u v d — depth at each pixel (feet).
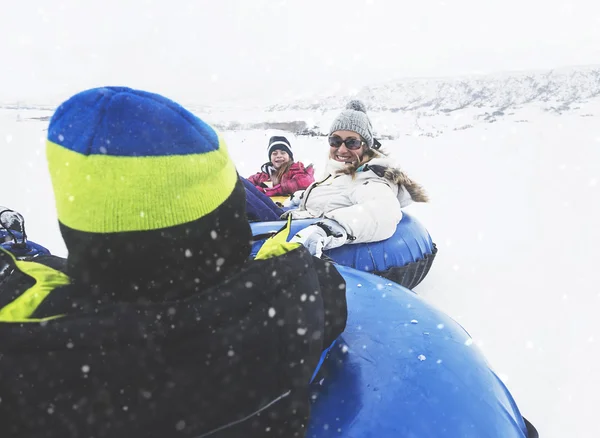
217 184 2.51
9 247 5.21
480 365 4.33
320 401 3.71
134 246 2.30
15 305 2.55
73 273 2.53
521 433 4.07
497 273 10.35
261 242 6.99
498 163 23.49
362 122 9.36
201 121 2.62
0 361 2.29
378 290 5.26
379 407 3.61
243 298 2.57
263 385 2.69
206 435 2.58
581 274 10.21
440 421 3.58
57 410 2.33
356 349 4.15
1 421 2.39
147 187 2.24
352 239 8.04
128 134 2.24
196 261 2.49
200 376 2.46
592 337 7.80
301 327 2.82
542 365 7.12
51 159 2.38
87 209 2.27
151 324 2.34
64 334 2.27
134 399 2.38
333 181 9.88
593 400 6.36
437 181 19.86
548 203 15.97
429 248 9.45
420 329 4.49
